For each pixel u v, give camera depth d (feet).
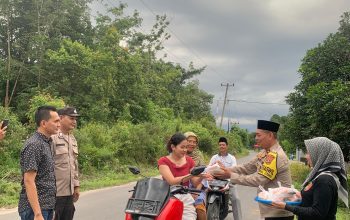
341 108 53.83
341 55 62.54
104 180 58.49
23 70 107.34
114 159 72.69
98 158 67.82
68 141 18.98
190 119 169.68
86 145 66.90
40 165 14.90
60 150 18.49
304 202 12.76
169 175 17.76
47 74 103.60
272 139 16.15
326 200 12.05
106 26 114.52
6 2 108.99
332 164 12.47
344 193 12.46
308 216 12.29
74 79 102.01
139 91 109.81
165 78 135.85
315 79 64.69
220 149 30.30
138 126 93.09
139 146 86.69
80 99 99.50
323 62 63.26
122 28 114.42
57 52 100.58
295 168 85.92
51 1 111.34
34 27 112.16
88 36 122.83
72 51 101.76
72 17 121.60
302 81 67.10
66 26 116.37
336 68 62.23
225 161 30.25
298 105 68.18
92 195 43.24
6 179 46.93
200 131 136.26
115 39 104.01
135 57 108.06
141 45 138.72
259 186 14.75
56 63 98.78
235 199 27.68
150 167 87.30
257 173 15.76
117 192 46.52
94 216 31.60
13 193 39.83
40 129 15.16
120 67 104.73
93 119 94.02
